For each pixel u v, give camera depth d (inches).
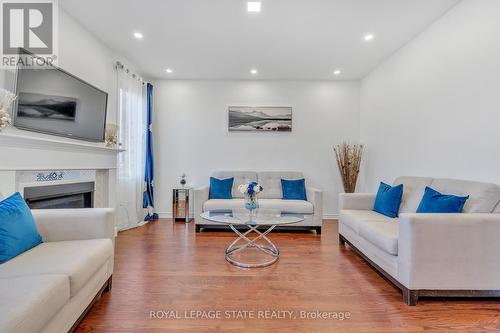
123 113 147.0
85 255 60.9
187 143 183.6
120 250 114.3
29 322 38.9
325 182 184.4
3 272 50.9
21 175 85.7
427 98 114.0
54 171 99.2
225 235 139.0
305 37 123.2
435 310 68.8
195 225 146.4
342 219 122.9
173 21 110.4
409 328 61.4
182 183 175.3
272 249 116.7
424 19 107.7
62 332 51.5
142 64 156.9
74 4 99.0
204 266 96.9
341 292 78.5
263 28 115.5
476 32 89.4
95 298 68.9
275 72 169.0
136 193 162.4
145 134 173.0
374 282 85.4
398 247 75.4
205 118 183.6
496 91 82.6
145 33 120.9
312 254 111.7
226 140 183.8
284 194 164.9
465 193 83.4
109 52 135.6
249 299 73.9
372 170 165.2
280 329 60.8
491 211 76.4
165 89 182.5
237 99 183.6
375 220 100.9
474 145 90.4
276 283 84.0
